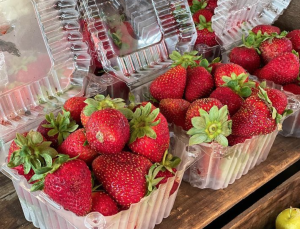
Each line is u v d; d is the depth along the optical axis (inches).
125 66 51.6
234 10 62.4
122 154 33.9
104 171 32.9
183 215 41.3
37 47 45.6
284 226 49.4
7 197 42.5
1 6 42.4
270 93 42.2
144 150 34.6
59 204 31.6
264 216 49.4
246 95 42.0
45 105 46.8
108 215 32.4
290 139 53.3
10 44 43.6
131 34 53.0
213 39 62.7
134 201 32.7
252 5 64.7
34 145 33.0
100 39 49.8
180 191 44.1
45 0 44.9
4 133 42.1
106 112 32.6
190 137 39.3
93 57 52.2
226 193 44.4
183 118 42.0
